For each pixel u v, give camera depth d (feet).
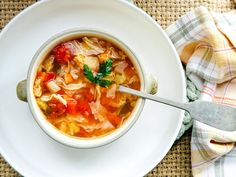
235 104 1.85
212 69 1.81
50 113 1.57
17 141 1.62
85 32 1.56
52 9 1.63
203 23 1.80
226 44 1.80
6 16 1.80
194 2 1.88
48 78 1.56
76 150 1.65
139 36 1.67
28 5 1.81
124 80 1.59
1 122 1.61
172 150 1.86
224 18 1.83
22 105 1.62
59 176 1.63
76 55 1.57
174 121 1.66
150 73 1.67
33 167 1.63
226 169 1.84
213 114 1.58
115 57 1.59
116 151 1.66
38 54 1.52
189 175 1.85
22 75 1.62
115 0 1.63
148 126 1.67
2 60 1.61
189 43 1.82
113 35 1.58
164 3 1.87
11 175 1.79
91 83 1.58
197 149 1.81
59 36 1.54
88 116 1.58
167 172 1.85
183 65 1.88
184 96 1.64
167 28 1.82
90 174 1.65
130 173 1.65
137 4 1.87
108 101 1.58
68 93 1.57
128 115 1.59
